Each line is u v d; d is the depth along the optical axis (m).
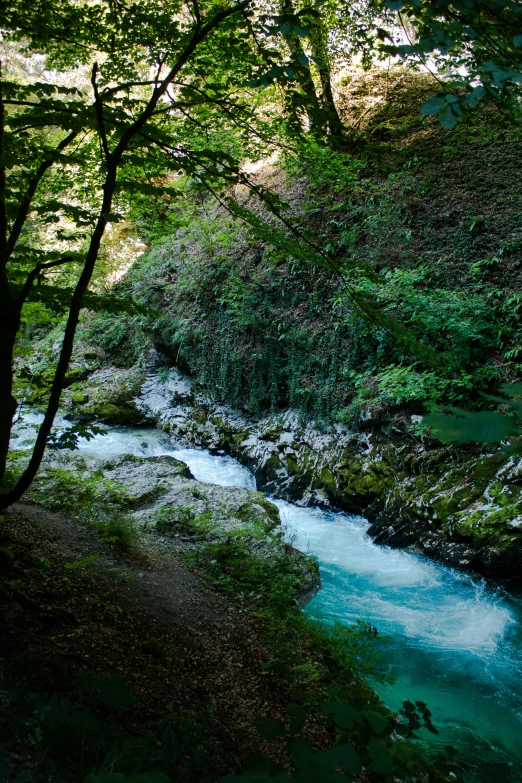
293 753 1.36
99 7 5.17
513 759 4.23
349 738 3.31
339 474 9.50
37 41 5.21
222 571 5.84
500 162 11.30
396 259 10.73
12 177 4.22
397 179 11.82
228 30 4.68
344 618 6.28
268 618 4.98
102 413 12.77
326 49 10.06
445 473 8.47
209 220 13.09
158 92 3.77
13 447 9.59
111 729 2.37
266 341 11.70
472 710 4.86
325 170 7.79
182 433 12.34
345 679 3.97
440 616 6.45
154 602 4.59
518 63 2.19
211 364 12.73
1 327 3.46
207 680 3.72
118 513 6.48
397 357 9.73
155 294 14.27
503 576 7.21
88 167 6.05
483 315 9.21
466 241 10.38
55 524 5.58
